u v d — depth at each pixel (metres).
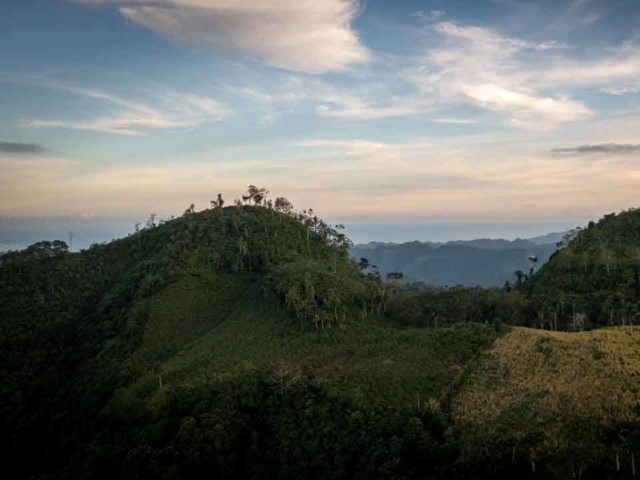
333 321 120.88
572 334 94.19
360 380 87.88
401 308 132.25
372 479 65.38
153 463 80.56
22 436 120.44
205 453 81.12
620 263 135.38
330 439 76.25
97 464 89.69
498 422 69.88
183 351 120.62
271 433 82.81
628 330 93.12
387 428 73.25
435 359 92.75
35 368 139.88
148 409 95.94
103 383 116.56
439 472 63.31
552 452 61.19
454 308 126.56
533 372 80.88
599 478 57.75
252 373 97.94
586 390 72.81
